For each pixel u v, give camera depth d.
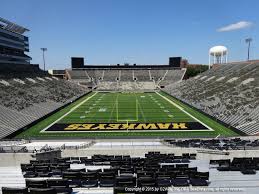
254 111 42.25
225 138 30.08
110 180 13.21
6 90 57.81
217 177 13.70
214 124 42.75
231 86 62.66
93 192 12.30
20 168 16.69
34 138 35.06
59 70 118.94
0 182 14.26
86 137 35.12
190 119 46.66
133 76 114.62
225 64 96.69
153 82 109.69
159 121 45.38
